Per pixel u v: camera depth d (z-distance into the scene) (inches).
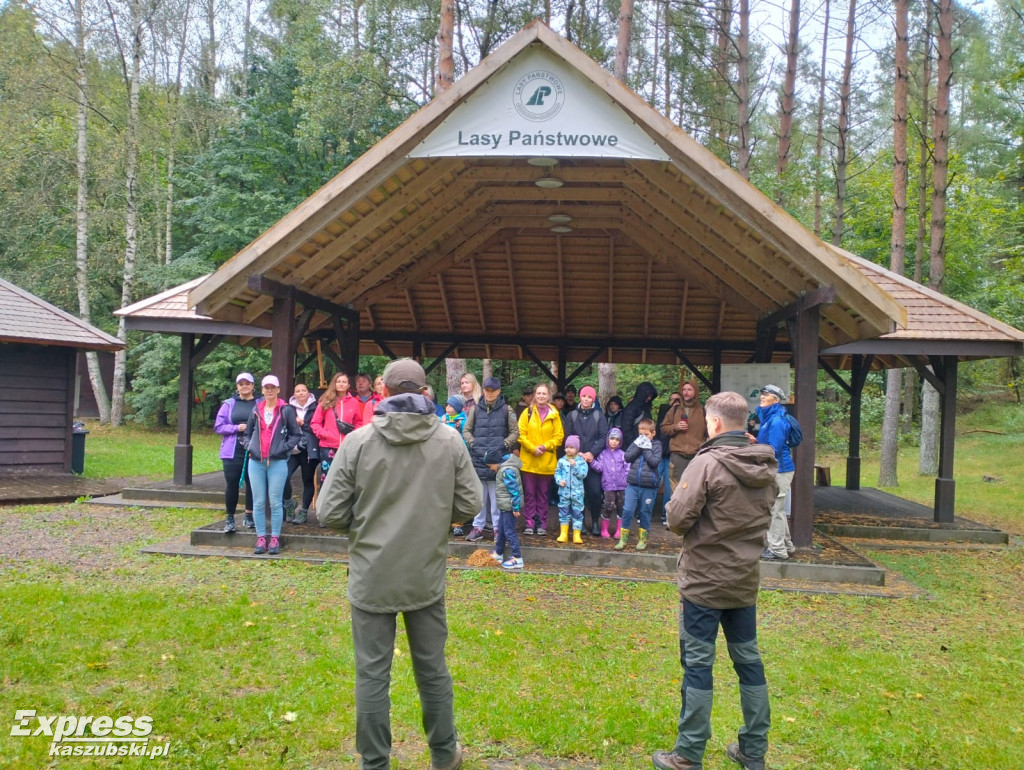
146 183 1095.0
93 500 426.9
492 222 446.3
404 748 146.2
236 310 358.6
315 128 808.3
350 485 125.8
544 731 153.5
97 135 981.8
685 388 371.2
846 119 859.4
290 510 351.3
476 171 352.5
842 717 168.4
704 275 437.7
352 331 465.7
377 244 371.9
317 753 142.6
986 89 952.9
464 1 823.1
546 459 332.2
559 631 222.4
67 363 534.3
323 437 332.5
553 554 307.9
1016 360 1004.6
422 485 126.8
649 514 317.1
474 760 142.4
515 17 839.1
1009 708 179.3
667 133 282.4
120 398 988.6
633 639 218.5
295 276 346.3
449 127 292.4
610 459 327.6
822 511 466.9
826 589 283.7
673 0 783.1
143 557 296.8
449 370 773.3
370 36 828.6
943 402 437.7
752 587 138.5
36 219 979.3
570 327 585.3
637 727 157.5
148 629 203.9
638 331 582.9
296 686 171.2
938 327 422.9
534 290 548.1
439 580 129.4
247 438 303.0
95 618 210.5
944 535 411.5
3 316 494.0
